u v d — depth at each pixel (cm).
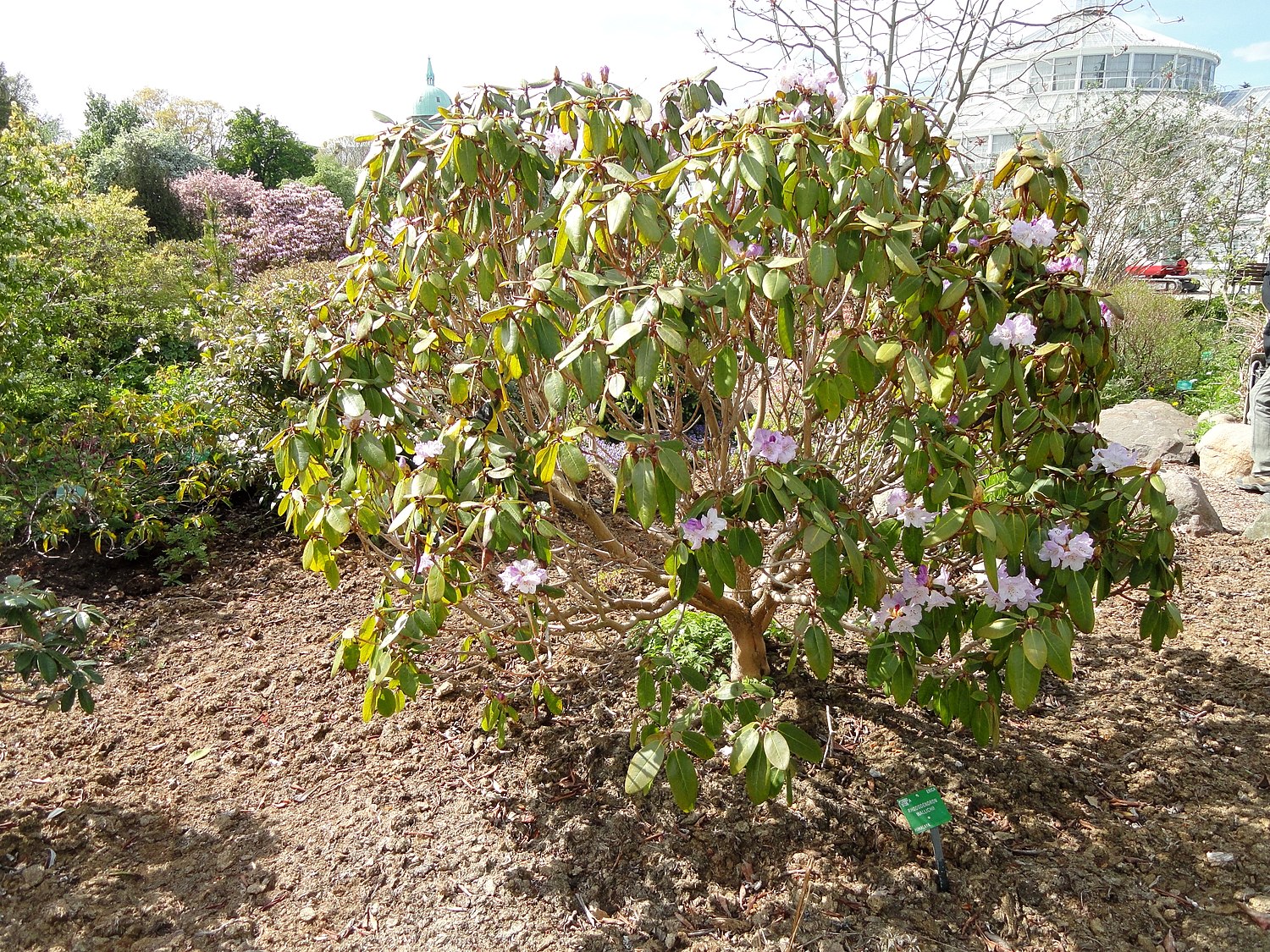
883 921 193
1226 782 234
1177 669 295
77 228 530
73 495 405
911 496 191
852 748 254
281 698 304
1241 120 1215
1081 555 178
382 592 239
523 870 214
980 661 197
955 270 181
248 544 457
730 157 182
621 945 191
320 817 239
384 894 208
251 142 3191
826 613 181
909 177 220
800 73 215
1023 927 190
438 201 235
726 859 216
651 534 248
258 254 1516
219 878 216
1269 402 505
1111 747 253
